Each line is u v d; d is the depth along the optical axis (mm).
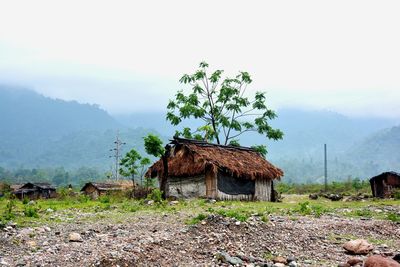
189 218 15484
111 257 9391
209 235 12039
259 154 35812
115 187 61344
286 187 73812
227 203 25234
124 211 19359
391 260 9281
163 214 17172
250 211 18219
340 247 12211
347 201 34344
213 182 29203
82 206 23344
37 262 9289
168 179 31469
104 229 13477
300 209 20453
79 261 9375
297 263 10359
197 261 10055
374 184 43531
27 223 14898
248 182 31641
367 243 11656
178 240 11438
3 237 11898
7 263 9227
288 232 13383
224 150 32438
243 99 46062
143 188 33375
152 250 10320
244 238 12195
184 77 46062
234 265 9938
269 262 10359
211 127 42812
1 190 66000
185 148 30859
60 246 10766
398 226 15828
